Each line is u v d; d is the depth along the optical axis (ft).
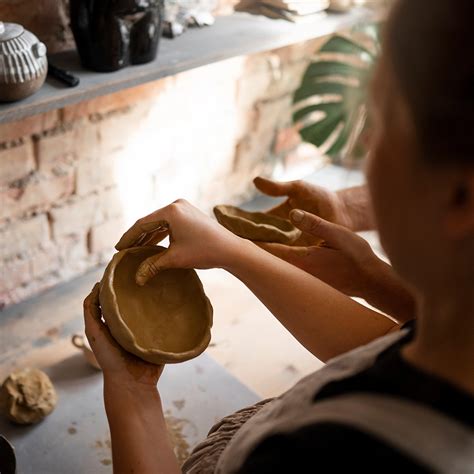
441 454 1.30
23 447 4.66
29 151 5.42
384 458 1.33
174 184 6.86
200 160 6.97
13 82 4.10
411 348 1.47
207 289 6.47
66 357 5.51
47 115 5.36
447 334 1.35
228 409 5.07
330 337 2.53
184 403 5.07
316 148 7.69
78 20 4.55
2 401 4.77
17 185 5.49
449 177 1.17
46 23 4.99
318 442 1.43
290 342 5.97
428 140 1.16
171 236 2.57
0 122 4.16
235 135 7.17
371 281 2.97
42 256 6.05
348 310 2.56
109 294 2.43
